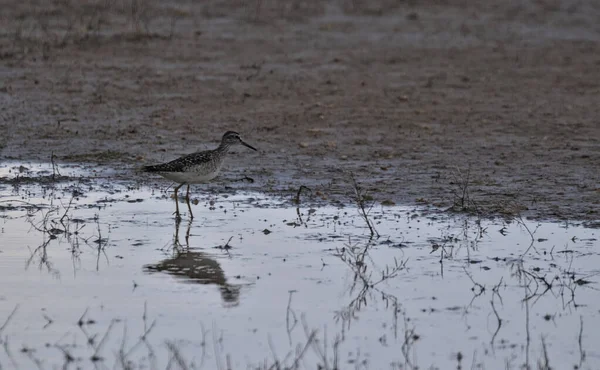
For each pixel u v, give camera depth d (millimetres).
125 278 14617
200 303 13578
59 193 19969
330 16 38062
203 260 15523
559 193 19609
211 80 29594
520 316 13156
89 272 14891
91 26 34656
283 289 14156
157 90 28562
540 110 27156
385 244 16422
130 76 29734
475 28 37344
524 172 21344
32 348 11977
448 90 29188
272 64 31547
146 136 24656
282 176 21422
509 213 18172
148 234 17047
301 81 29812
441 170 21672
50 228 17359
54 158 22812
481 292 14055
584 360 11703
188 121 25953
